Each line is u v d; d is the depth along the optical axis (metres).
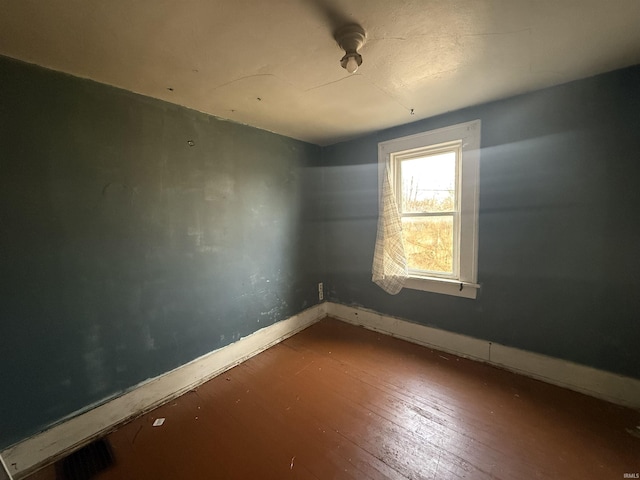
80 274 1.54
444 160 2.37
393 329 2.74
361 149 2.83
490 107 2.03
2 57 1.29
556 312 1.89
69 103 1.48
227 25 1.13
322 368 2.20
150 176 1.80
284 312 2.76
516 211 1.99
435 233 2.45
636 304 1.64
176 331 1.95
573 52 1.40
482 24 1.17
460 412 1.68
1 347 1.31
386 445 1.46
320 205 3.18
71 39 1.19
